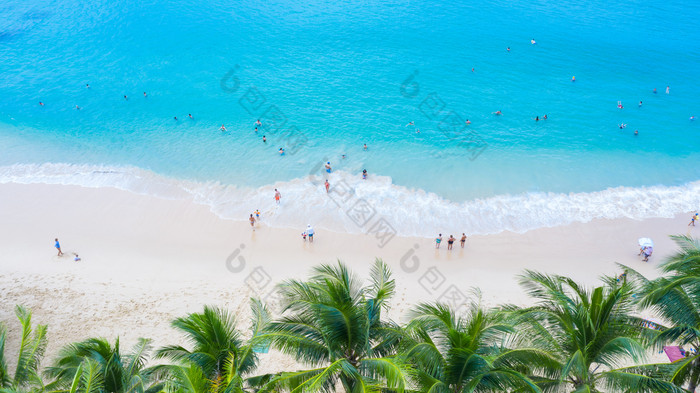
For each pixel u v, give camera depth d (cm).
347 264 2645
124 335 2133
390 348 1467
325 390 1420
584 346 1360
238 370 1385
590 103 4241
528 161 3562
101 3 6228
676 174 3431
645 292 1449
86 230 2888
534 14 5825
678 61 4844
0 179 3391
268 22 5684
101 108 4288
